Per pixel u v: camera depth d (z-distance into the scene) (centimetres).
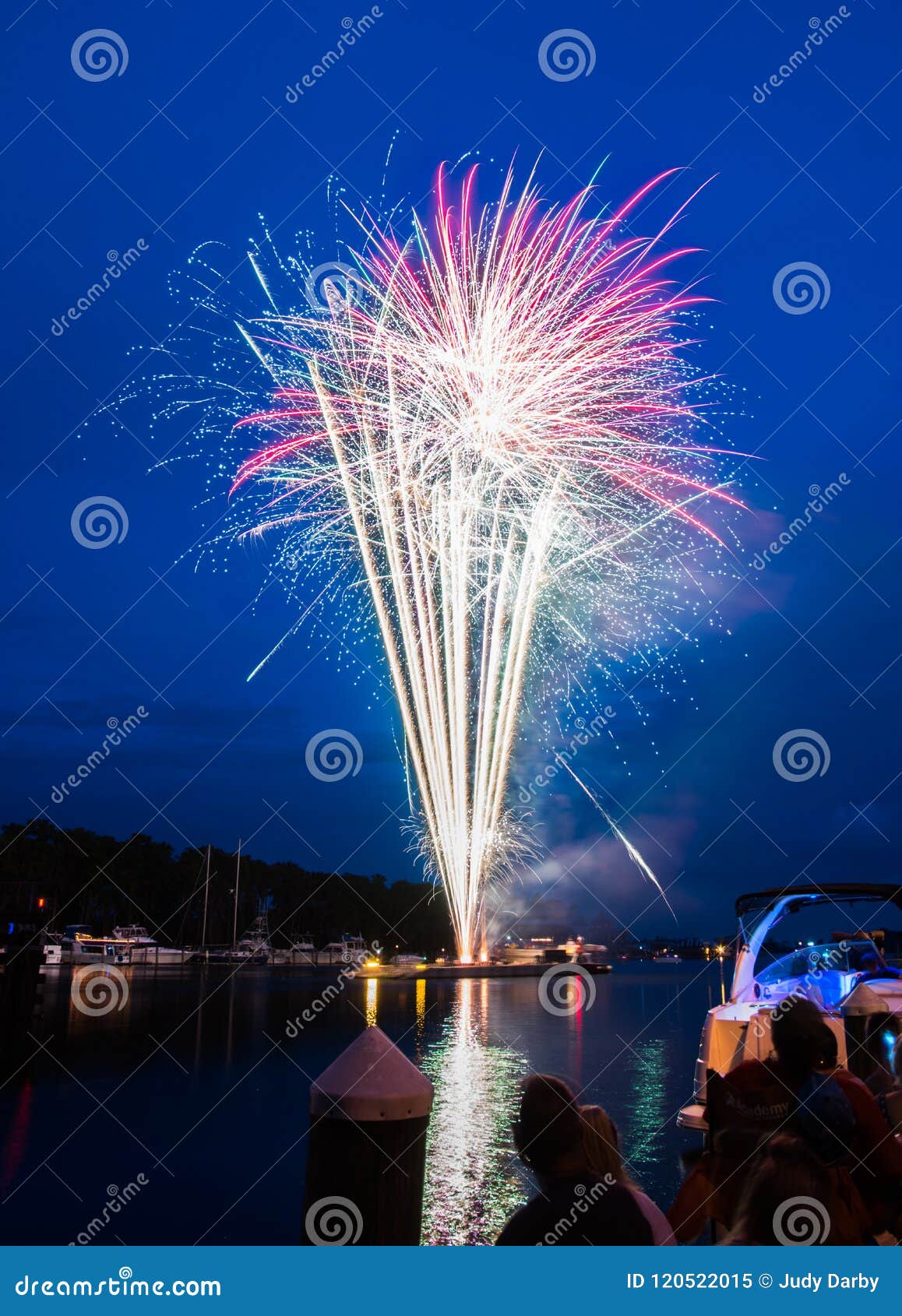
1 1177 877
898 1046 652
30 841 11312
